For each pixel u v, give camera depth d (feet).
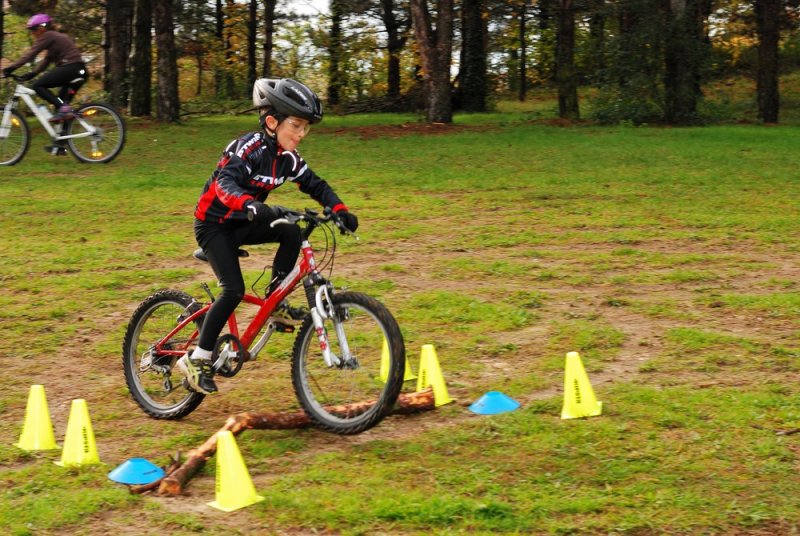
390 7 132.46
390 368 16.31
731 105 119.03
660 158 59.26
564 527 13.30
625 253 32.73
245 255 17.93
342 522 13.70
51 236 36.24
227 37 147.23
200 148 66.13
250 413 17.08
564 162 57.67
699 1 101.55
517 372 20.80
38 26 53.62
